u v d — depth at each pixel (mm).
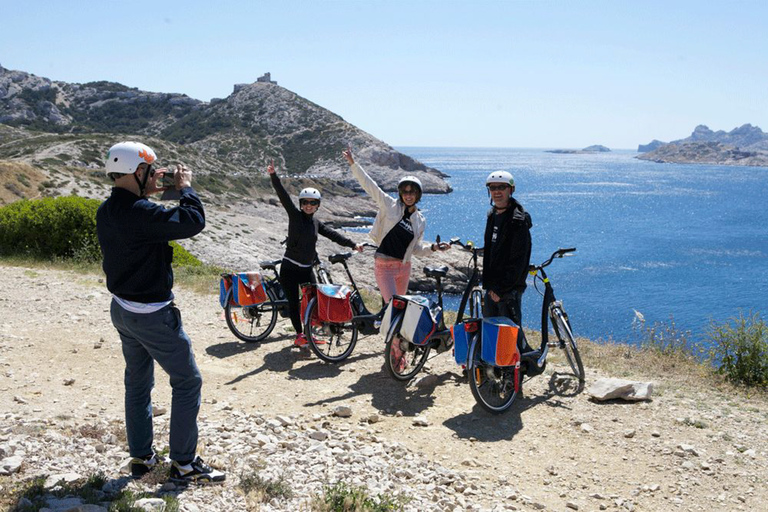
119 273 3574
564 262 66375
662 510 4414
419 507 4102
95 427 4922
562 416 5973
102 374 6805
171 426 3906
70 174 68500
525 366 6469
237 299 8078
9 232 16062
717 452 5273
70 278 12617
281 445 4977
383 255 7332
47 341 7895
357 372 7281
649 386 6449
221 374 7086
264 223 64000
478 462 5023
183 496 3721
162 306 3682
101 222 3566
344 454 4867
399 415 5969
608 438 5520
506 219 6211
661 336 8562
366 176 7234
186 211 3576
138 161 3541
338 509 3791
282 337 8734
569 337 6777
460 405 6281
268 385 6746
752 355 7105
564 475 4879
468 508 4266
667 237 88875
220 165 116625
